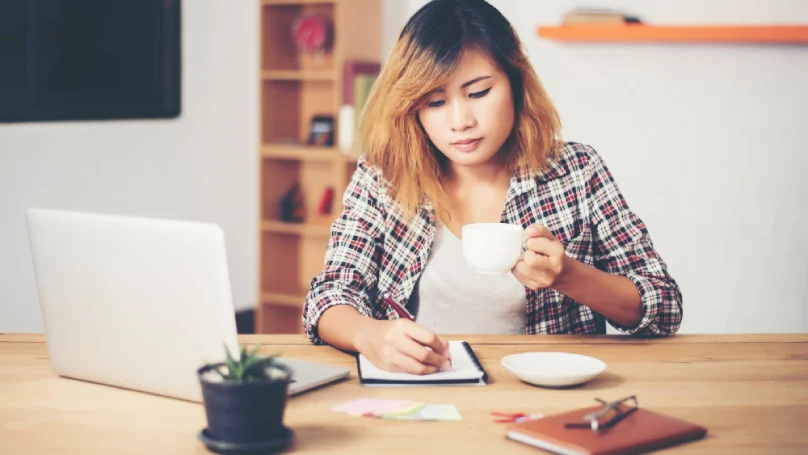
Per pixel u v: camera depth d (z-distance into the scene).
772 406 1.17
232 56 4.25
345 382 1.28
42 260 1.24
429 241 1.73
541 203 1.75
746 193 3.20
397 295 1.72
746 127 3.16
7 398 1.20
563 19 3.25
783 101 3.12
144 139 3.84
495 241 1.31
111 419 1.11
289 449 1.00
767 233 3.20
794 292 3.20
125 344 1.20
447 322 1.74
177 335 1.15
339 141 3.84
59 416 1.12
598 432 1.02
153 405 1.17
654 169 3.26
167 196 3.97
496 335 1.58
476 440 1.03
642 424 1.05
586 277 1.49
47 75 3.42
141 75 3.80
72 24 3.49
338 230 1.73
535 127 1.70
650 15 3.19
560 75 3.31
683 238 3.27
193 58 4.04
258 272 4.18
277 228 4.10
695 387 1.26
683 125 3.21
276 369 1.04
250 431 0.98
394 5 4.04
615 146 3.29
